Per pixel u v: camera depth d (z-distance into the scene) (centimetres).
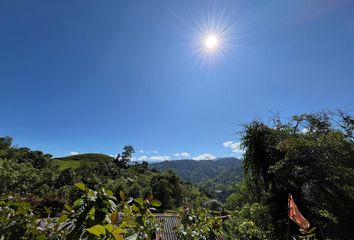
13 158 5112
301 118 1106
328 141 880
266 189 1118
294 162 898
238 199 1366
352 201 801
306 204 938
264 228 972
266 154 1120
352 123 939
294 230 903
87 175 4191
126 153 8262
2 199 173
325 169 842
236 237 618
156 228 244
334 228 813
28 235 145
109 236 120
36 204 183
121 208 167
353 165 857
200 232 271
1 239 141
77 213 126
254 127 1159
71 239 121
